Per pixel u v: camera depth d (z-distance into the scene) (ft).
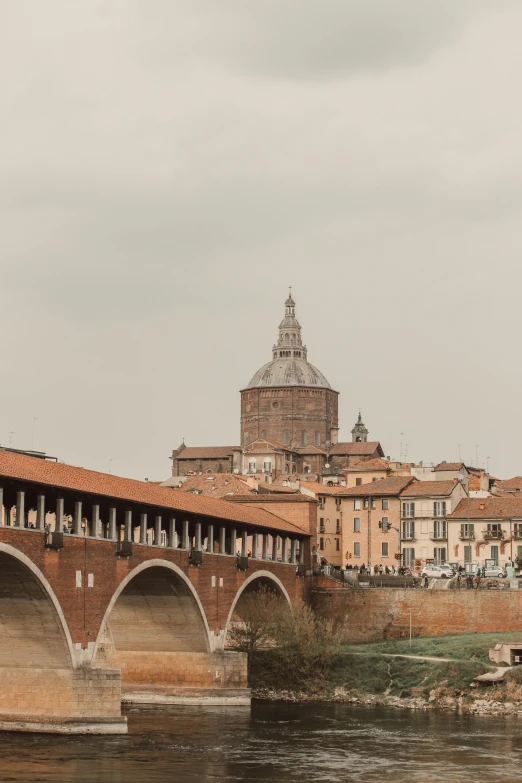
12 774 295.07
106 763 312.50
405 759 328.49
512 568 621.72
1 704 361.71
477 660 476.54
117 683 364.99
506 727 390.63
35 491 349.41
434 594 548.31
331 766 317.01
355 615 559.38
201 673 449.89
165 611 446.19
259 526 510.58
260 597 509.35
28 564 335.67
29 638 356.79
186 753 331.36
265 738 360.89
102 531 434.30
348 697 466.70
